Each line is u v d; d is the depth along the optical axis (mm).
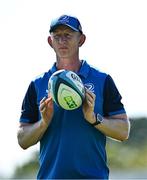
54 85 12578
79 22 12898
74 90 12547
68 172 12625
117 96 13047
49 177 12727
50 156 12773
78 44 12953
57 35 12781
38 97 13016
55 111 12773
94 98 12570
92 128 12727
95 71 13094
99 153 12797
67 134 12680
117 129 12820
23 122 13117
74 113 12727
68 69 13094
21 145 13078
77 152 12648
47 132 12867
